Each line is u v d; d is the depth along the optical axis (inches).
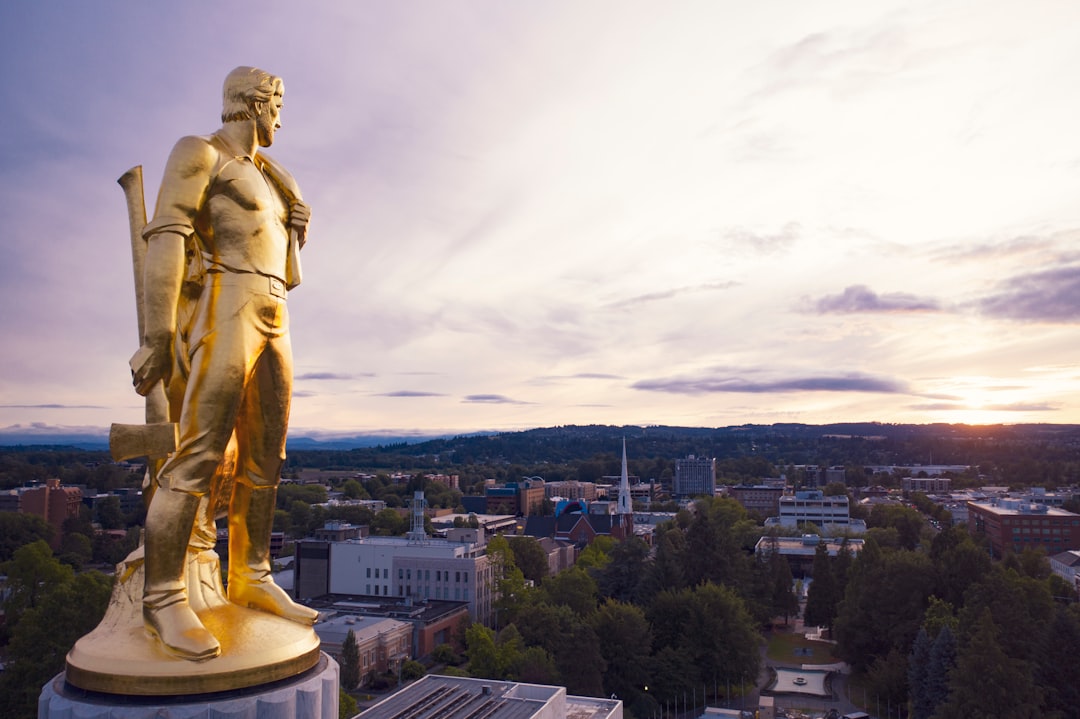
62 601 2418.8
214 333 740.7
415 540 5787.4
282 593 820.6
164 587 716.0
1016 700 2394.2
